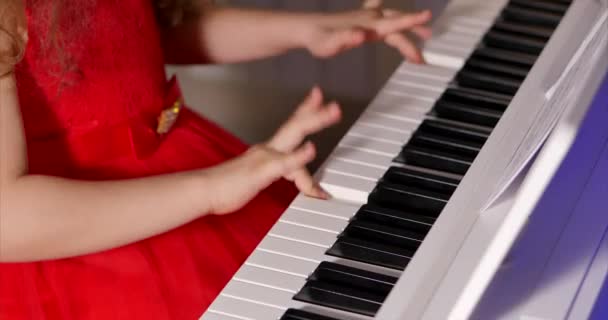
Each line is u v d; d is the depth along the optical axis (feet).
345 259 5.71
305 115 6.30
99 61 6.61
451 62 7.18
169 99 7.18
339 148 6.43
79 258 6.37
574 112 4.45
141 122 6.88
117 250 6.38
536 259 5.28
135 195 6.18
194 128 7.34
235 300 5.48
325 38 7.41
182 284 6.27
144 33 6.84
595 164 5.88
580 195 5.68
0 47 5.87
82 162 6.70
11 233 6.04
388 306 4.95
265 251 5.75
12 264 6.41
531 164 4.92
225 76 10.91
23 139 6.09
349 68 10.40
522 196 4.48
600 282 5.18
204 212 6.26
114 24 6.63
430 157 6.33
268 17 7.66
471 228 5.06
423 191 6.09
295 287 5.56
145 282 6.26
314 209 6.04
